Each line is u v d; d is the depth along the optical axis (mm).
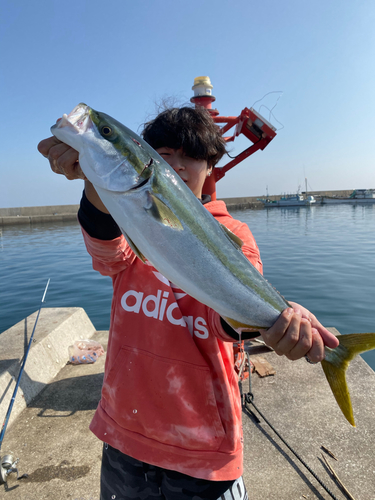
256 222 31531
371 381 3590
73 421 3088
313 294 8641
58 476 2498
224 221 1720
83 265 13562
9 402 3113
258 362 4000
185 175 1621
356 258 13102
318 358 1165
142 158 1280
